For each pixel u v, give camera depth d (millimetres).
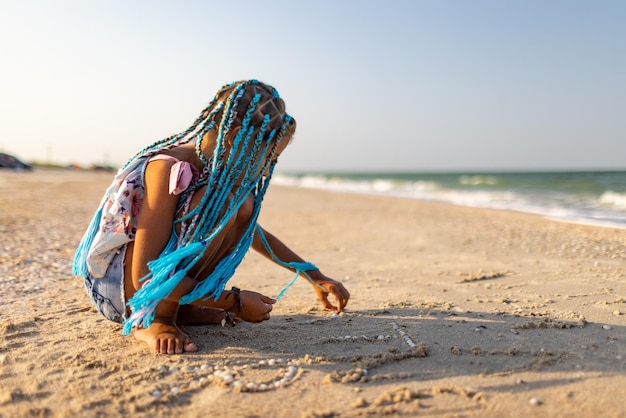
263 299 2256
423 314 2797
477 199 17344
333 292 2553
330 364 2055
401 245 6145
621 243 5773
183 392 1810
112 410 1686
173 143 2205
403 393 1767
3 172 28625
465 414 1635
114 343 2289
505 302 3066
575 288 3414
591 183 29812
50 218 7988
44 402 1741
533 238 6406
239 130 1998
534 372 1943
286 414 1651
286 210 12039
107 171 52250
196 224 2076
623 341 2275
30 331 2463
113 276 2188
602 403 1691
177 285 2057
